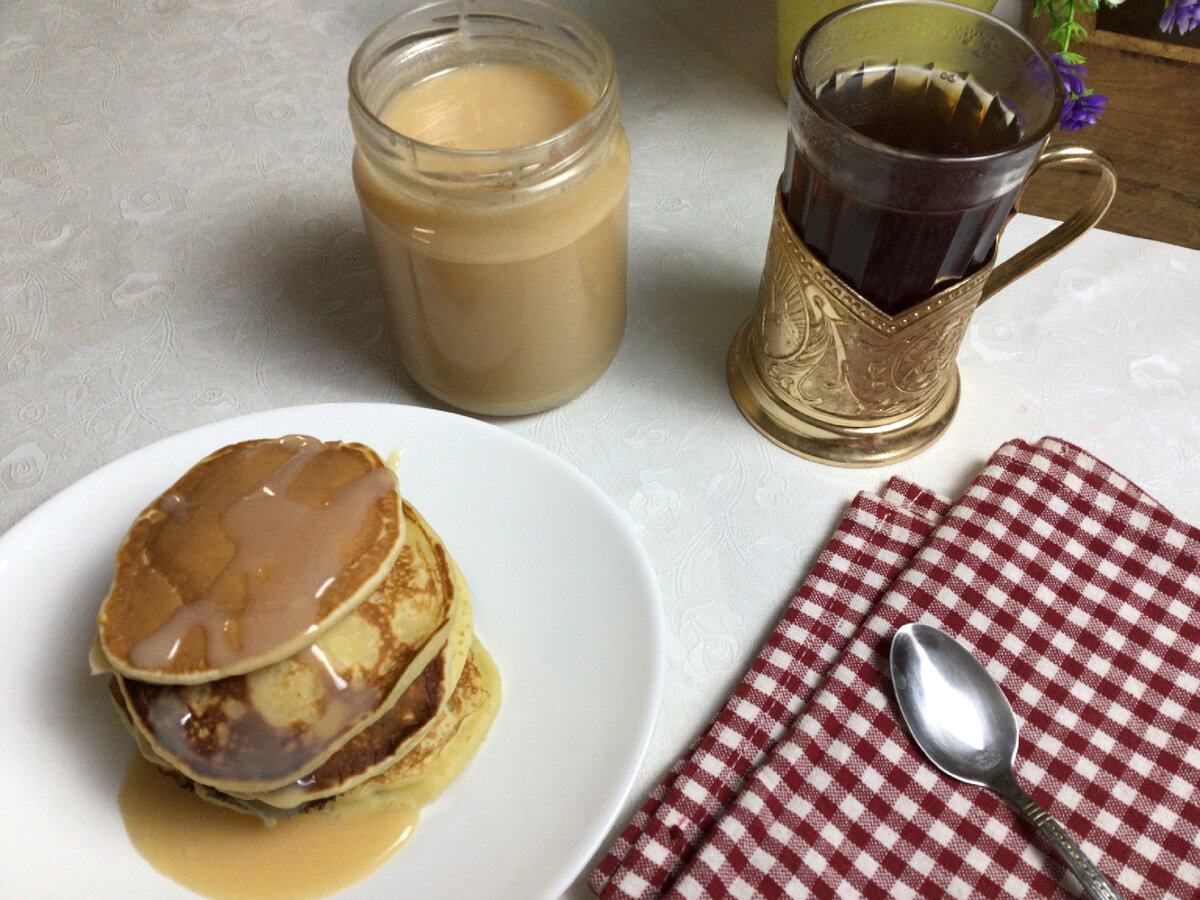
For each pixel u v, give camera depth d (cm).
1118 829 28
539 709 29
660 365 40
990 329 40
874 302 31
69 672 29
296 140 47
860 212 29
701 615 33
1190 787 29
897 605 32
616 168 33
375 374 39
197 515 28
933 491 35
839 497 36
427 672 28
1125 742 30
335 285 42
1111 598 32
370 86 32
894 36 31
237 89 49
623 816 30
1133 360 39
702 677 32
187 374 39
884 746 30
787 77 45
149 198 44
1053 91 28
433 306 33
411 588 28
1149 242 42
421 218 31
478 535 32
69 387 39
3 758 28
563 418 38
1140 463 36
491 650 30
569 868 26
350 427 33
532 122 34
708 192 44
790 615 32
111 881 27
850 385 34
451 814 28
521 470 32
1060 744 30
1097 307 40
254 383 39
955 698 30
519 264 31
